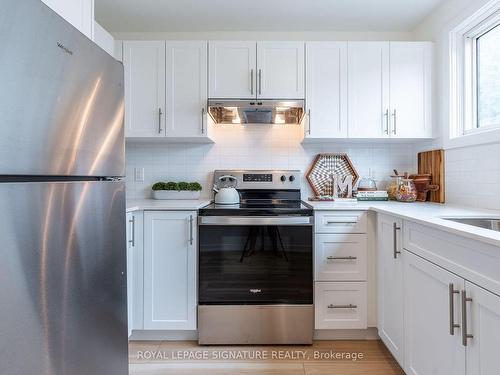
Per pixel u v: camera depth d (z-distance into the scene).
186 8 2.26
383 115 2.27
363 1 2.17
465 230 1.03
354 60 2.27
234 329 1.97
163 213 1.96
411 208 1.84
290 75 2.26
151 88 2.25
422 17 2.39
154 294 1.97
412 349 1.46
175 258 1.97
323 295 1.98
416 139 2.37
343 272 1.98
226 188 2.34
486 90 2.01
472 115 2.10
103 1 2.16
